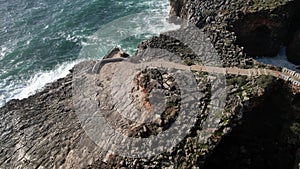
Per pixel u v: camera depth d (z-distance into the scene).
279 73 44.97
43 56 67.25
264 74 44.50
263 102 42.69
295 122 42.03
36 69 64.62
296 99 43.16
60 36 71.38
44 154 43.56
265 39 50.97
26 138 46.88
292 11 52.47
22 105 53.00
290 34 52.75
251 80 43.72
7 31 73.94
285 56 50.66
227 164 39.75
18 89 60.78
